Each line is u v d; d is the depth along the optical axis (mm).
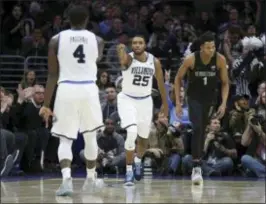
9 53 24906
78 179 15664
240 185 14133
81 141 19281
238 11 26766
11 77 23734
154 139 18688
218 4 26688
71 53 11023
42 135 18750
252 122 17859
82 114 11234
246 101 18750
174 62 22641
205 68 13508
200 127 13602
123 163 18656
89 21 24562
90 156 11969
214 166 18016
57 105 11055
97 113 11219
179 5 27656
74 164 19438
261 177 17500
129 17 25141
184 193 11773
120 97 13570
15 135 18109
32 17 25578
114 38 24328
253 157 17938
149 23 25656
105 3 26438
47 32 24641
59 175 18000
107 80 20797
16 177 17062
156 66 13578
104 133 18953
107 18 25594
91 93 11094
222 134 18250
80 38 11086
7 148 17594
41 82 23125
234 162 18406
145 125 13703
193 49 19484
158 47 22938
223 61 13516
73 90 10984
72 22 11250
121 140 18938
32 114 18500
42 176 17547
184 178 16906
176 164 18203
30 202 10094
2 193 11812
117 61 23375
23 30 25125
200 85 13555
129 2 26734
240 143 18406
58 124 11078
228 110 19375
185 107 18859
